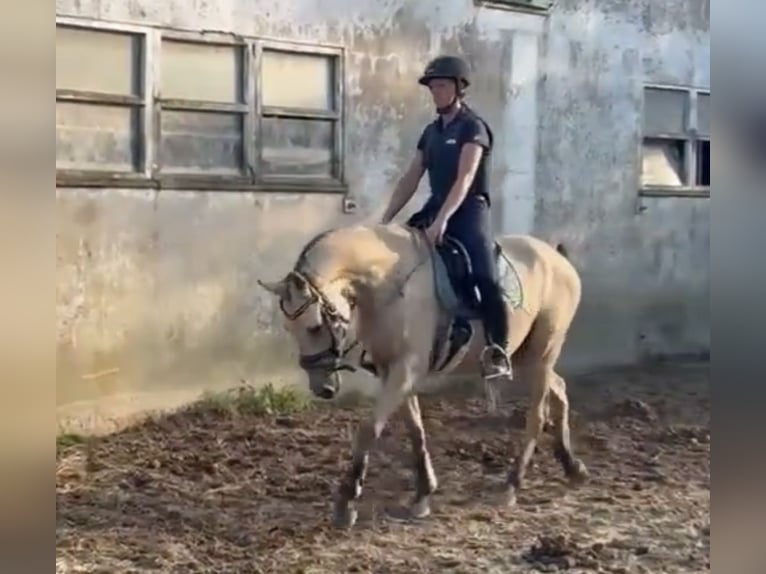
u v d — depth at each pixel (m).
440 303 5.46
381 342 5.35
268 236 7.01
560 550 5.56
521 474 6.17
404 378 5.38
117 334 6.44
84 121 6.32
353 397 7.16
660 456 7.19
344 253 5.19
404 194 5.83
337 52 7.25
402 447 6.83
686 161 8.97
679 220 8.95
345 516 5.59
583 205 8.42
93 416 6.34
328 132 7.27
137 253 6.51
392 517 5.80
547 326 6.01
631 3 8.59
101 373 6.38
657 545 5.79
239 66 6.88
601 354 8.55
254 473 6.20
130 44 6.46
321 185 7.19
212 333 6.79
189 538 5.39
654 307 8.82
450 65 5.62
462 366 5.67
